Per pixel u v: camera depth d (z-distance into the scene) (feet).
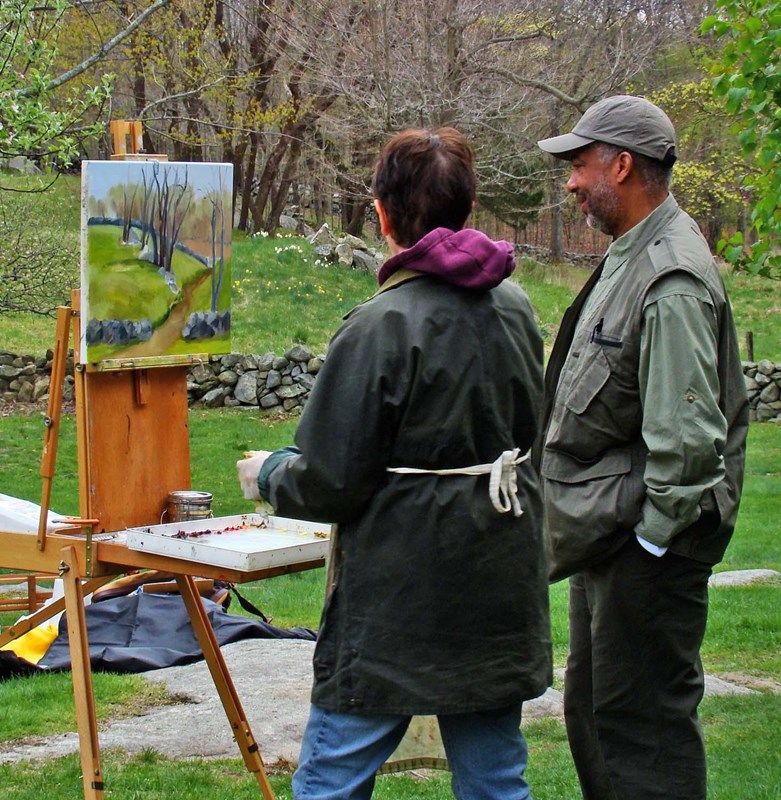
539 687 7.63
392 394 7.20
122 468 9.89
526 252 112.27
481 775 7.69
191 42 72.64
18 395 57.67
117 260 9.59
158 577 17.16
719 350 9.72
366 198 74.74
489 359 7.49
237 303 67.10
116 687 16.61
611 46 67.82
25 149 30.68
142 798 11.98
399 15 58.95
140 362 9.86
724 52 16.81
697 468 8.85
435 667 7.18
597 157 9.93
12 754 13.62
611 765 9.73
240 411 58.23
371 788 7.58
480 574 7.31
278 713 15.08
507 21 63.98
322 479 7.15
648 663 9.50
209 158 105.09
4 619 24.32
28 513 15.88
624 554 9.48
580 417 9.66
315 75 66.64
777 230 17.40
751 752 14.08
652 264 9.41
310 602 26.48
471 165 7.89
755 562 30.66
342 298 69.87
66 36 62.18
